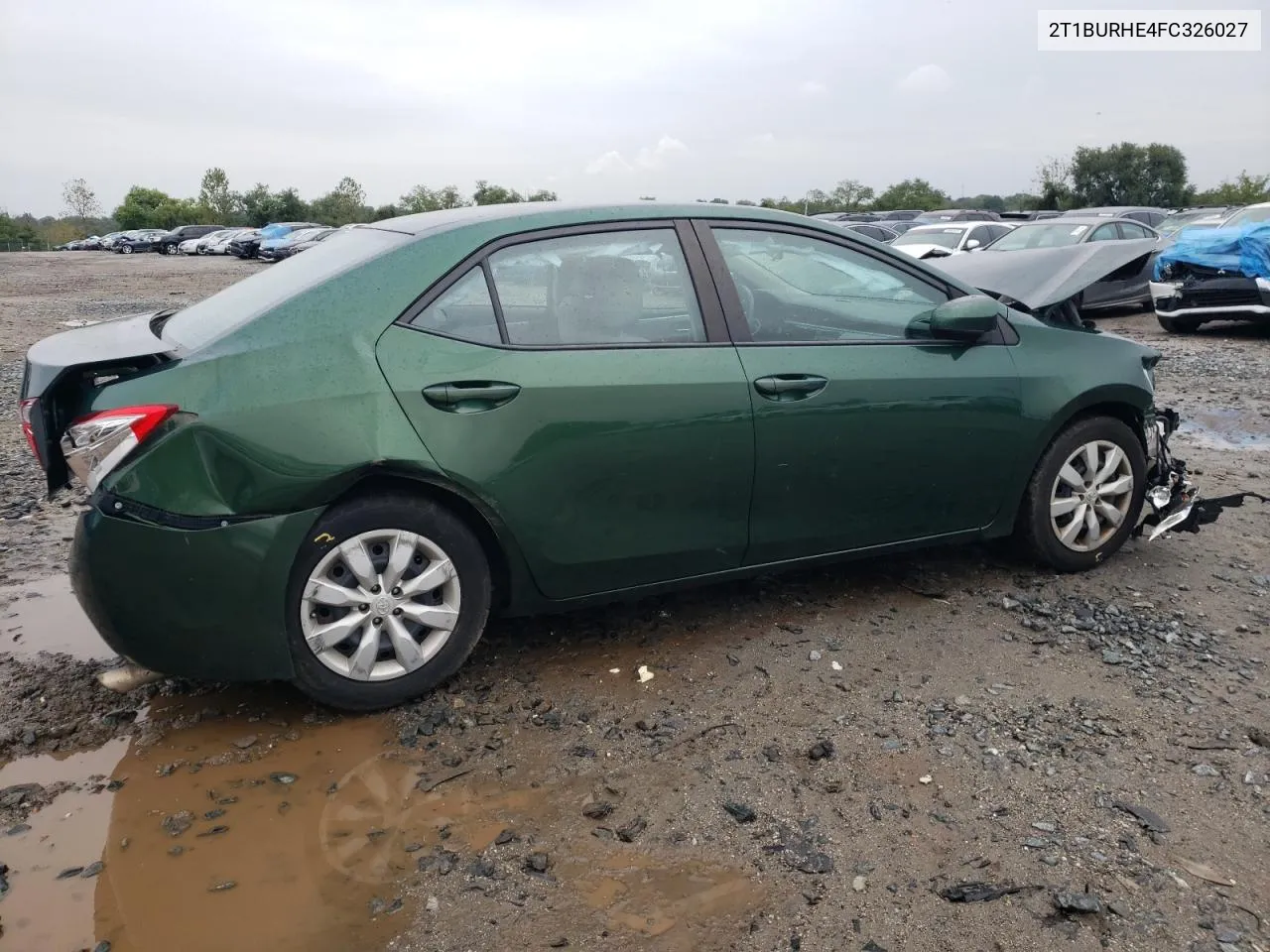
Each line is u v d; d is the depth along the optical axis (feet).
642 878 8.04
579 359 10.73
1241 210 44.80
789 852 8.32
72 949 7.29
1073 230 47.78
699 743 10.00
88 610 9.61
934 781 9.30
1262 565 14.83
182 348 9.95
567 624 12.84
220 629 9.62
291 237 122.31
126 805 9.02
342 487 9.78
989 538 13.84
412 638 10.53
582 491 10.82
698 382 11.13
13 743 10.04
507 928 7.49
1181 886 7.87
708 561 11.84
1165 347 37.06
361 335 9.97
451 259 10.52
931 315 12.62
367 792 9.22
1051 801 8.96
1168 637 12.34
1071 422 13.93
